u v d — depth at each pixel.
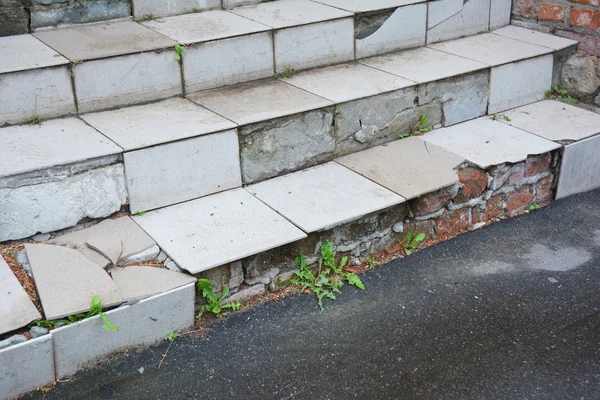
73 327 2.62
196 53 3.73
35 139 3.21
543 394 2.63
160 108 3.60
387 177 3.57
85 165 3.05
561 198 4.06
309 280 3.24
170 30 3.92
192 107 3.60
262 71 3.99
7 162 2.98
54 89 3.41
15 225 2.96
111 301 2.70
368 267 3.41
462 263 3.45
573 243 3.61
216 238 3.08
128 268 2.90
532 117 4.27
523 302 3.16
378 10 4.28
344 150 3.80
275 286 3.19
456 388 2.66
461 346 2.88
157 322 2.83
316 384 2.67
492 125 4.15
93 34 3.85
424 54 4.41
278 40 3.97
